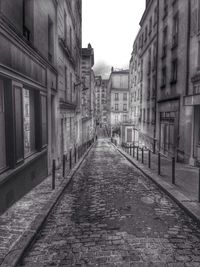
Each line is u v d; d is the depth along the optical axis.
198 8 12.88
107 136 69.06
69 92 17.09
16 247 4.07
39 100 9.16
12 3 6.41
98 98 128.38
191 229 5.12
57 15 12.48
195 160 13.03
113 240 4.60
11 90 6.30
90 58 39.44
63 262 3.88
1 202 5.61
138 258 3.97
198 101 11.86
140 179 10.01
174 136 16.19
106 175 10.77
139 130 30.66
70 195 7.65
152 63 23.72
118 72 66.81
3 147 6.26
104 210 6.22
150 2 24.05
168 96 17.72
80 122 24.52
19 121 6.89
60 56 13.61
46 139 10.22
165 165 13.39
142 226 5.23
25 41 7.21
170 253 4.13
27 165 7.55
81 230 5.05
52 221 5.55
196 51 13.14
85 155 18.50
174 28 16.95
